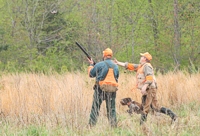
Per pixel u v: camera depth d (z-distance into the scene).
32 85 33.75
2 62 76.31
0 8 83.62
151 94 25.91
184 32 73.62
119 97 32.78
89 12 77.38
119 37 75.12
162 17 73.88
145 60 26.16
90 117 25.69
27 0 81.62
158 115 26.05
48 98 27.95
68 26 81.69
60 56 77.44
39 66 71.50
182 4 73.31
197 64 73.19
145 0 76.62
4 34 80.69
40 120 26.19
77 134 23.64
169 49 73.31
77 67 75.69
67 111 27.12
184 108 31.14
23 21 82.25
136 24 76.38
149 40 76.25
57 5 83.69
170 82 34.94
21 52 78.38
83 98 28.33
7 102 29.20
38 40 81.38
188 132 23.97
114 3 77.19
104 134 23.34
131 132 23.48
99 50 71.69
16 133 23.92
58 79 40.59
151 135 22.80
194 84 35.97
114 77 25.88
